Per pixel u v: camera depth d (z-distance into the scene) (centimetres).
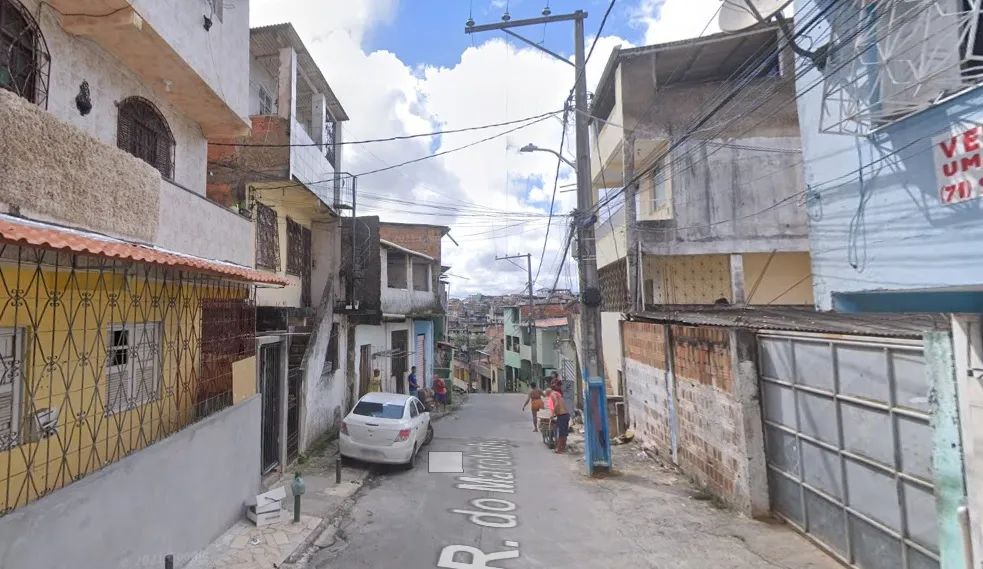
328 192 1240
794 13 629
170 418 573
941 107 421
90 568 368
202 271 504
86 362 450
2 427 376
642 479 906
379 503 776
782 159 1291
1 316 375
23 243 312
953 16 400
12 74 445
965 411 370
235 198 939
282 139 959
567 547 608
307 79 1157
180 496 504
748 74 726
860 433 521
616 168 1606
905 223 463
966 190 398
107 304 477
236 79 751
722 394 762
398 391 1864
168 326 578
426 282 2238
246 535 605
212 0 681
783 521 663
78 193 432
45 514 326
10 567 298
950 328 411
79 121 526
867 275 514
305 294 1301
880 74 466
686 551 590
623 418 1321
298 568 544
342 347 1323
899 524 468
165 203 575
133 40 546
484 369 4447
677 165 1302
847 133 510
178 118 722
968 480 367
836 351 557
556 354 2938
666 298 1386
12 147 367
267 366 878
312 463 976
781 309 1173
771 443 691
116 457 482
